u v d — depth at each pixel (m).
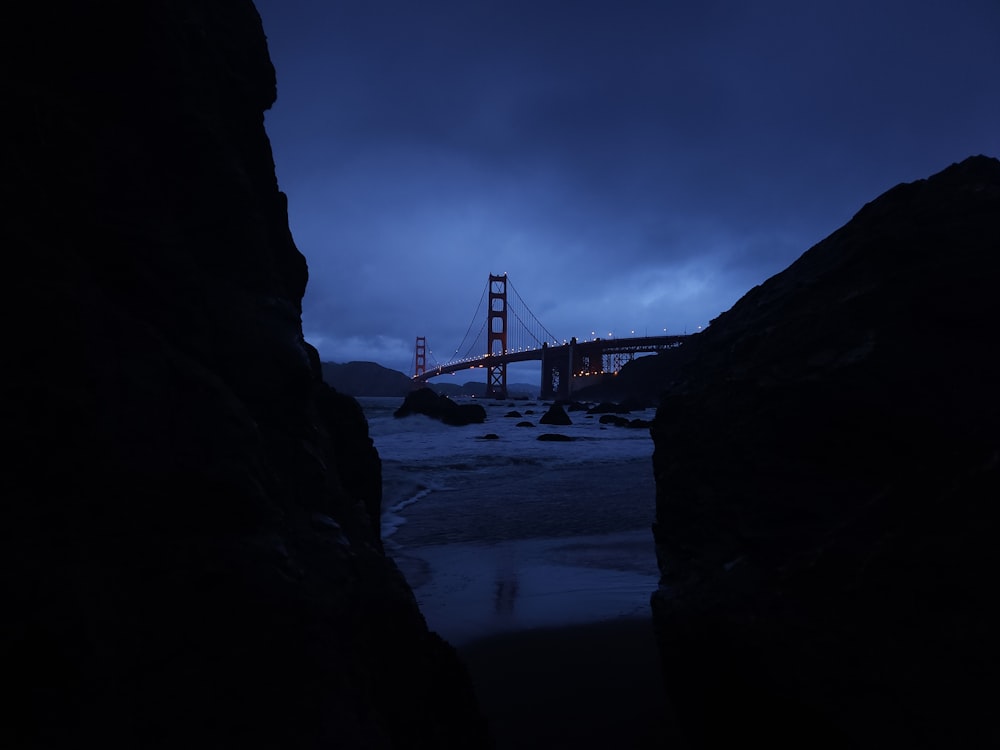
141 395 1.27
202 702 1.15
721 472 2.47
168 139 1.63
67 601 1.01
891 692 1.59
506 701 3.00
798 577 1.91
